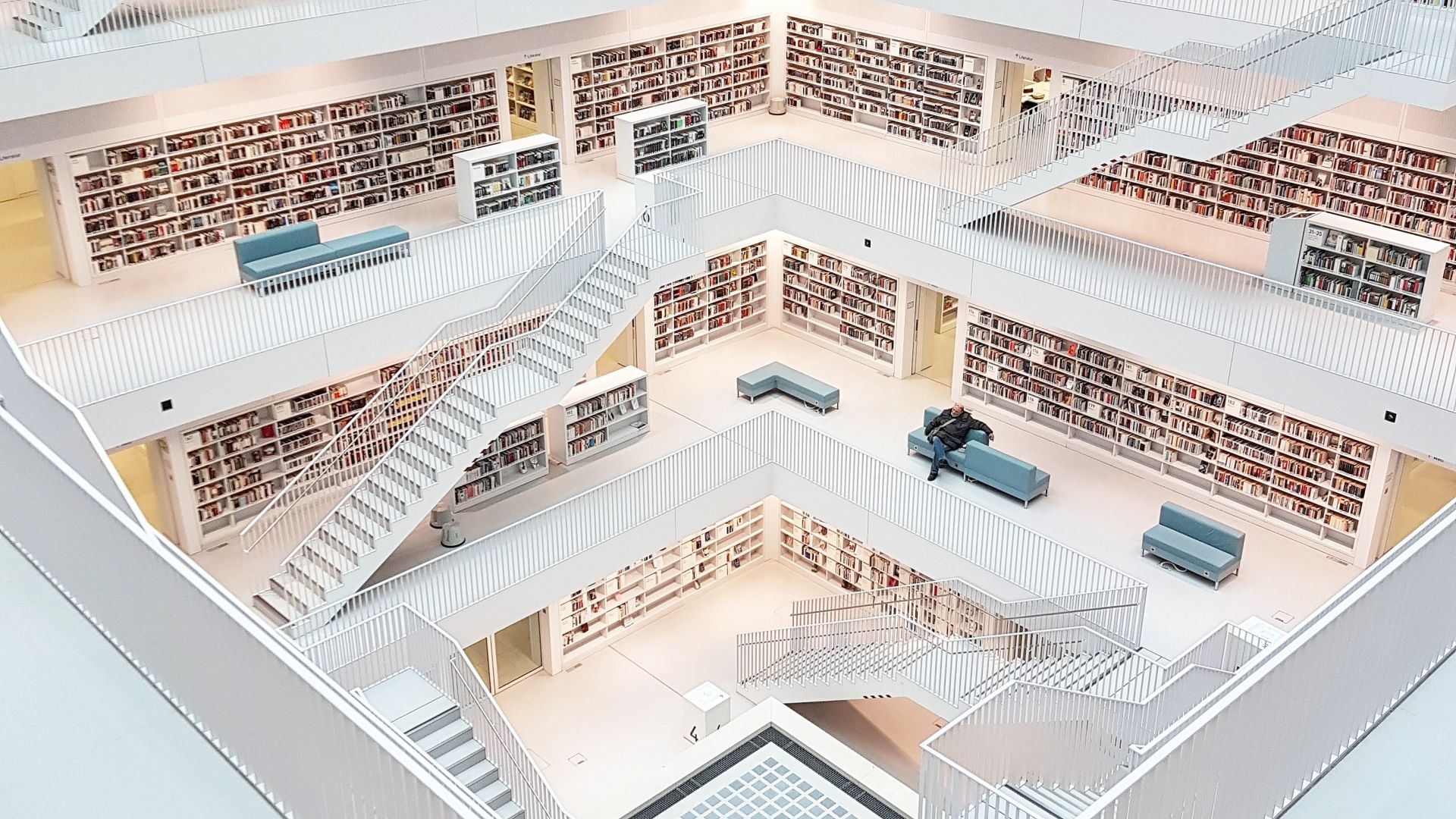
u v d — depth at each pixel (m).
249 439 19.34
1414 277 17.03
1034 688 13.14
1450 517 7.42
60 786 6.70
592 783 18.41
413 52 21.70
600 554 19.08
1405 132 18.19
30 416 10.81
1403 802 6.73
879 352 25.05
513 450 20.92
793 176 22.36
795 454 20.69
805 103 27.81
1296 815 6.70
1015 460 19.84
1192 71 17.59
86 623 8.00
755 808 16.08
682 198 20.28
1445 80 14.84
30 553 8.62
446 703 14.58
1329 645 6.64
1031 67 27.69
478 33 19.66
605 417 21.98
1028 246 19.86
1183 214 21.72
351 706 6.10
